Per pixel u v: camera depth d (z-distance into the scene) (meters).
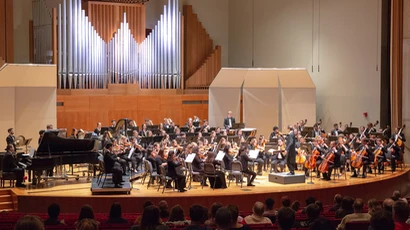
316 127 23.50
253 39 30.80
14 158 17.00
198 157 17.53
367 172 20.77
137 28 27.77
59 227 8.63
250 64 31.09
